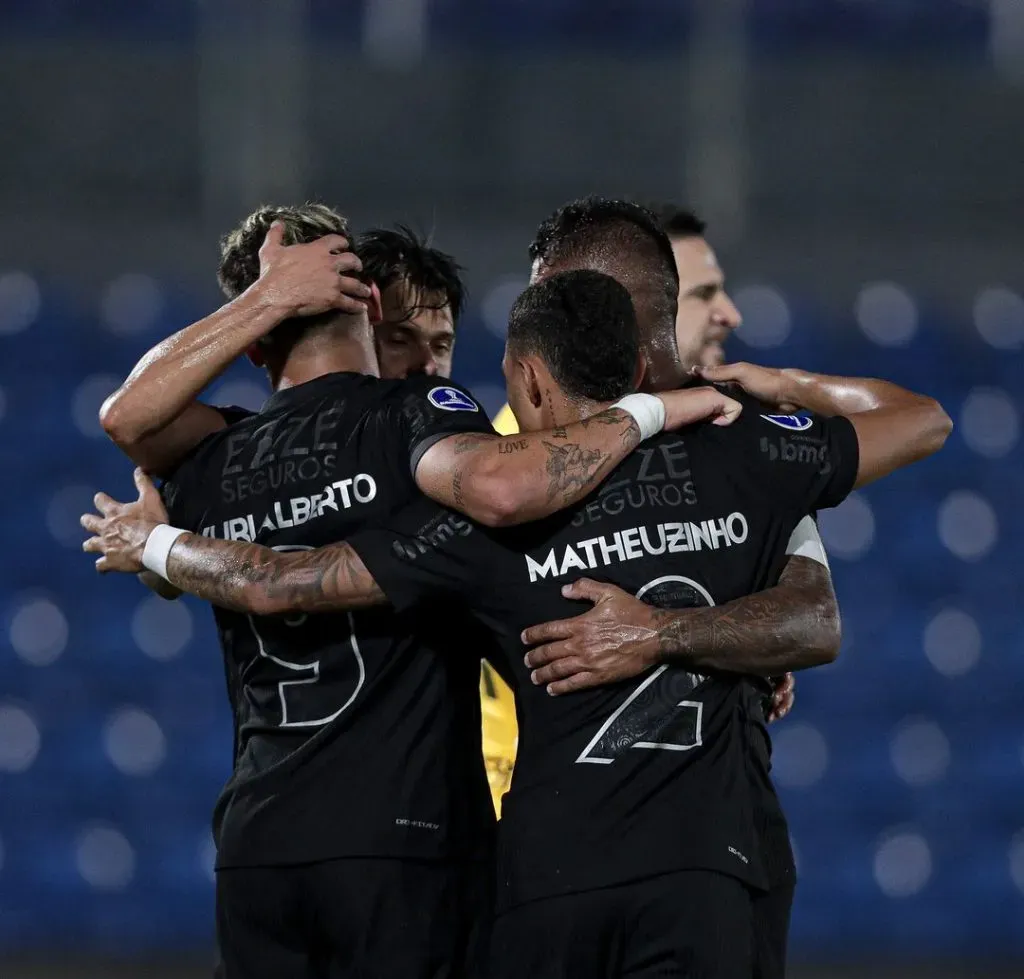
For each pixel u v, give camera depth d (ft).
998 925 98.07
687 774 32.24
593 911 31.40
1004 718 108.37
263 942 34.32
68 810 98.94
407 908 33.50
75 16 139.54
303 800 33.78
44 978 82.43
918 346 127.03
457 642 35.17
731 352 124.57
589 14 149.18
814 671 109.09
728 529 33.65
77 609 106.83
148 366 34.76
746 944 32.19
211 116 126.82
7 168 131.95
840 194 138.31
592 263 36.63
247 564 33.91
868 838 101.55
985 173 140.26
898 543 115.34
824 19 151.23
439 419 33.88
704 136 131.64
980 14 152.05
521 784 32.65
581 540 32.91
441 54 140.77
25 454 114.01
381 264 41.47
